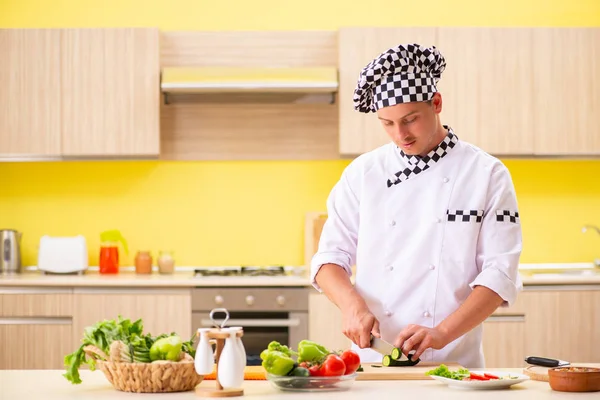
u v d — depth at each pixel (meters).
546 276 4.99
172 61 5.49
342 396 2.14
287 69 5.15
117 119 5.19
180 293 4.87
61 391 2.27
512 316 4.91
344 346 4.88
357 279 2.98
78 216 5.56
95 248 5.55
